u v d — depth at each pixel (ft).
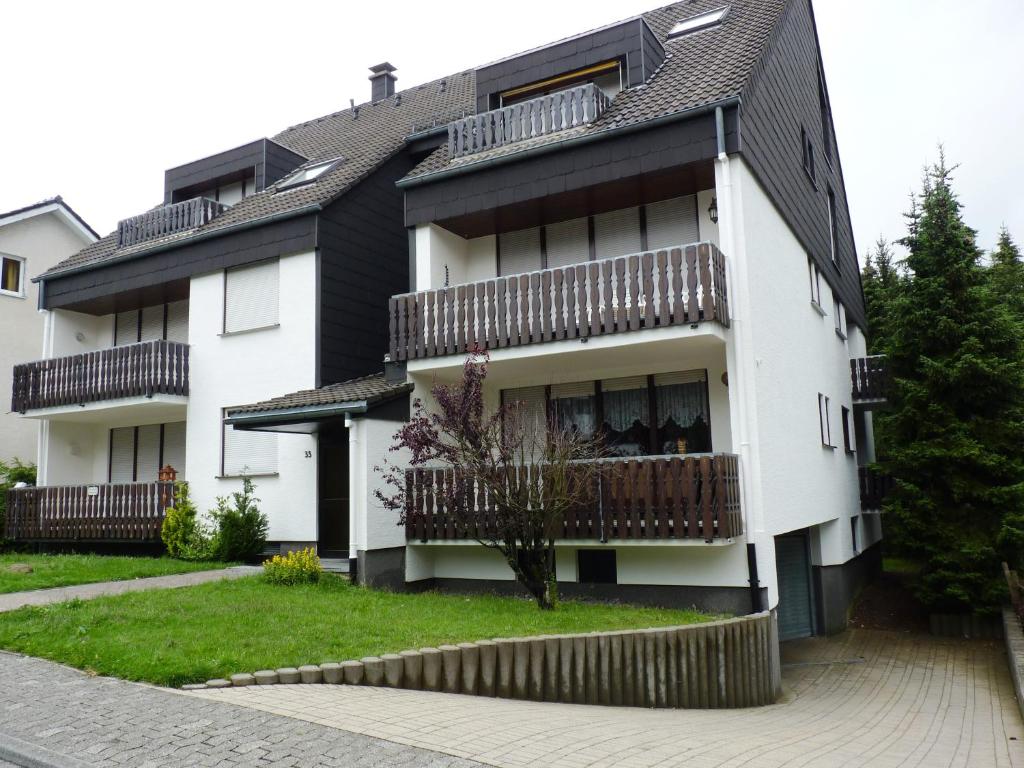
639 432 44.47
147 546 55.67
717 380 42.34
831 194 66.80
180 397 54.95
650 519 36.19
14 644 26.76
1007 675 41.04
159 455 61.52
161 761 17.06
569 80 48.62
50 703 21.08
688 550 37.63
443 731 19.51
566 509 36.09
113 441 64.28
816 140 60.64
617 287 38.37
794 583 52.90
